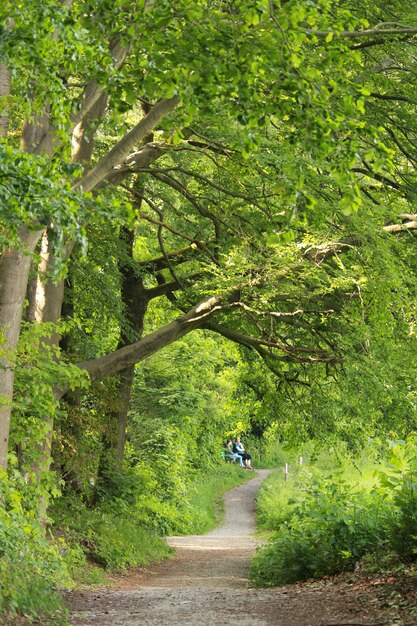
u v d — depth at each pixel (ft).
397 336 59.88
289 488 120.88
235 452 185.06
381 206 56.75
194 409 111.65
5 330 39.68
